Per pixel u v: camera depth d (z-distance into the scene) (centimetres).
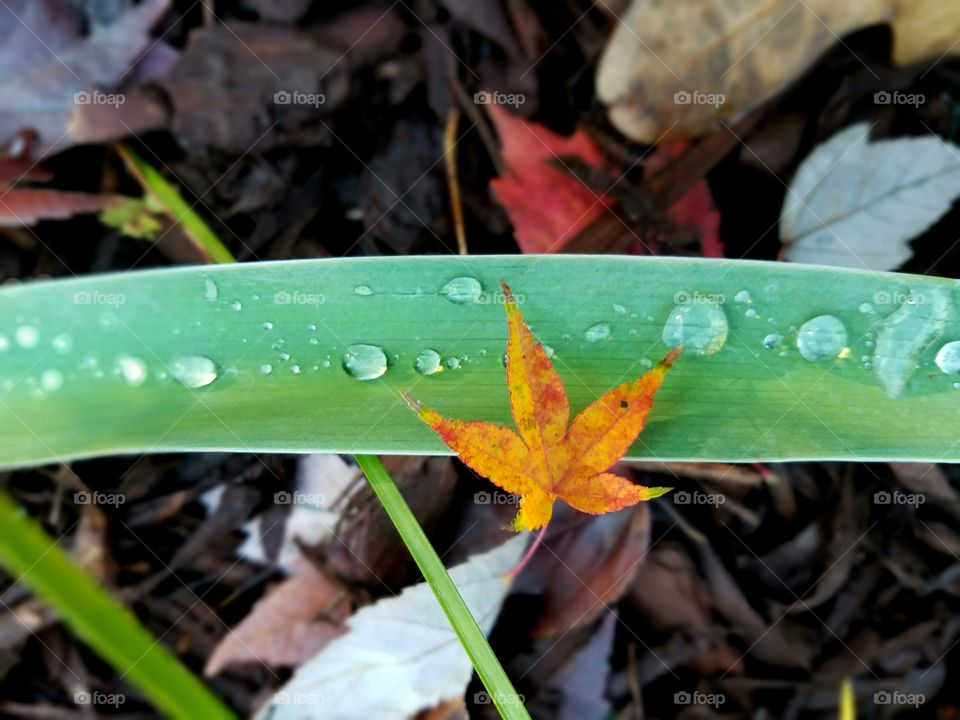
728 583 19
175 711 12
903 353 15
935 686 19
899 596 19
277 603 19
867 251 19
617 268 15
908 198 19
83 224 19
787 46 19
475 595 18
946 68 19
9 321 14
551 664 18
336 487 19
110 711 19
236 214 20
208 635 19
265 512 19
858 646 19
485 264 15
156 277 14
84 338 14
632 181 20
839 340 15
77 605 11
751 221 19
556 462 14
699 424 14
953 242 19
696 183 20
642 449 14
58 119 19
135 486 19
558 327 15
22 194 19
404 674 18
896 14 19
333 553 19
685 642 19
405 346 15
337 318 15
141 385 14
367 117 20
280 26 20
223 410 14
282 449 14
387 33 20
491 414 15
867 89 20
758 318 15
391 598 18
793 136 20
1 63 19
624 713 19
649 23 19
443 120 20
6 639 19
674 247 19
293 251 20
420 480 18
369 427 14
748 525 19
